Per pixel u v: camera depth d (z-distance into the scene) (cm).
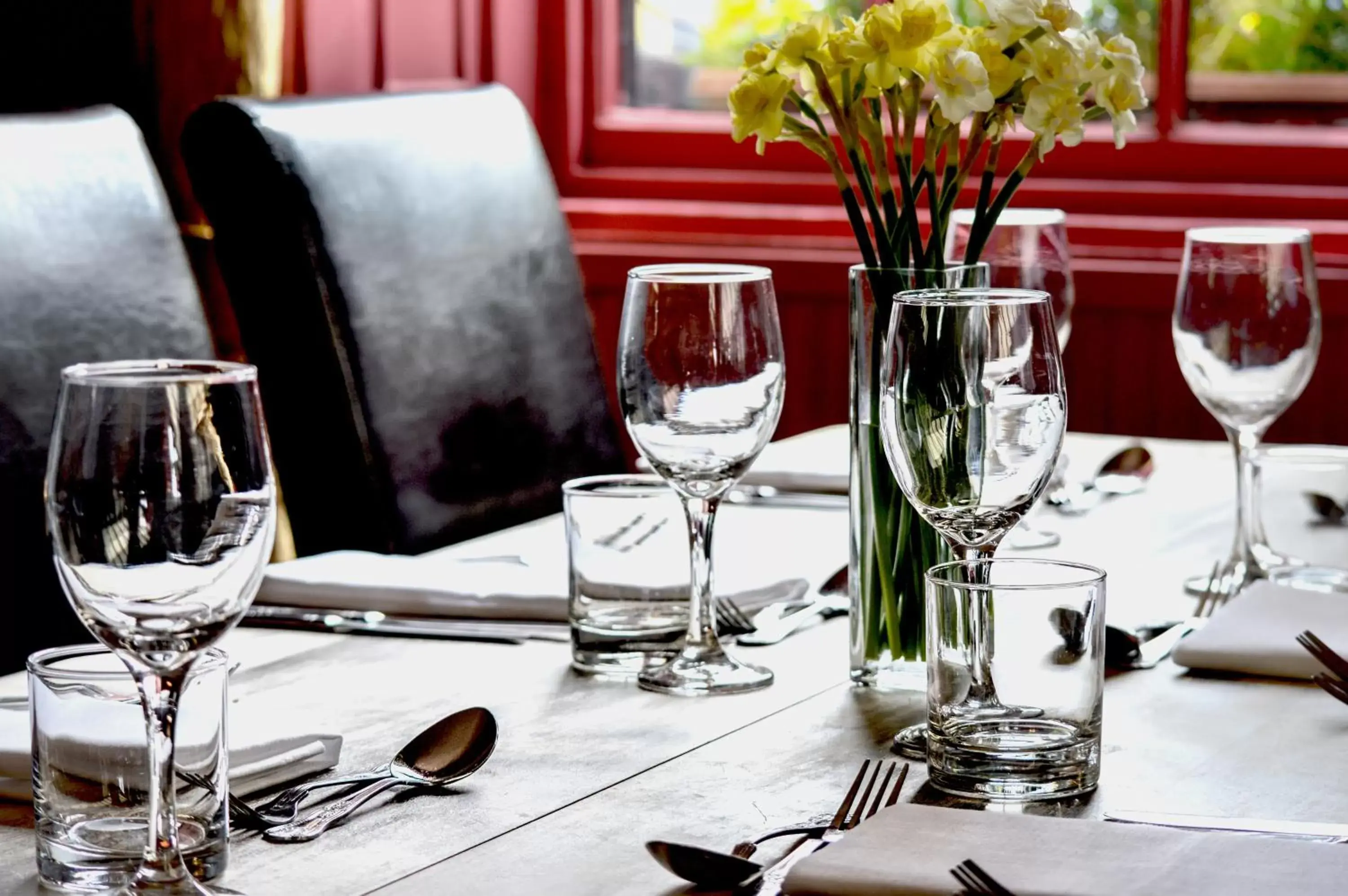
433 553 135
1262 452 149
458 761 87
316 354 165
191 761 72
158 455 66
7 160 146
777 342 104
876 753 91
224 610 67
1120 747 91
